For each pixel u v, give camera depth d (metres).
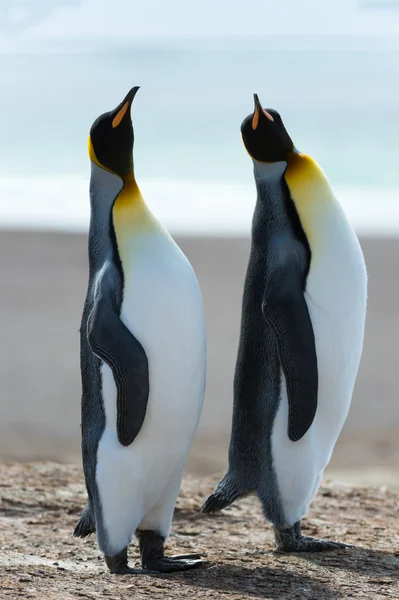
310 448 14.24
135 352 13.02
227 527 17.59
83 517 14.34
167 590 12.67
